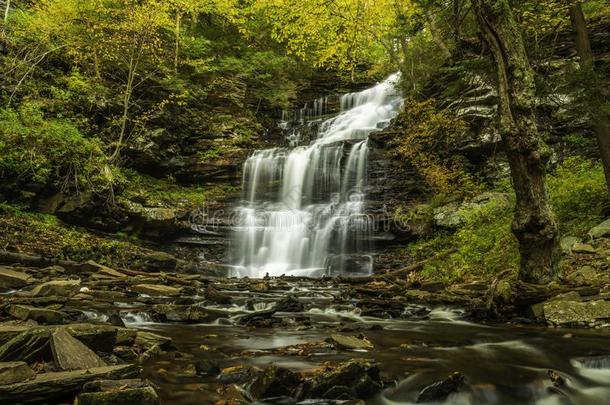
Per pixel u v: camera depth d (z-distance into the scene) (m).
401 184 15.20
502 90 6.82
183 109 17.83
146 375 3.46
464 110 14.42
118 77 16.06
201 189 16.44
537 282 6.77
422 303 7.73
